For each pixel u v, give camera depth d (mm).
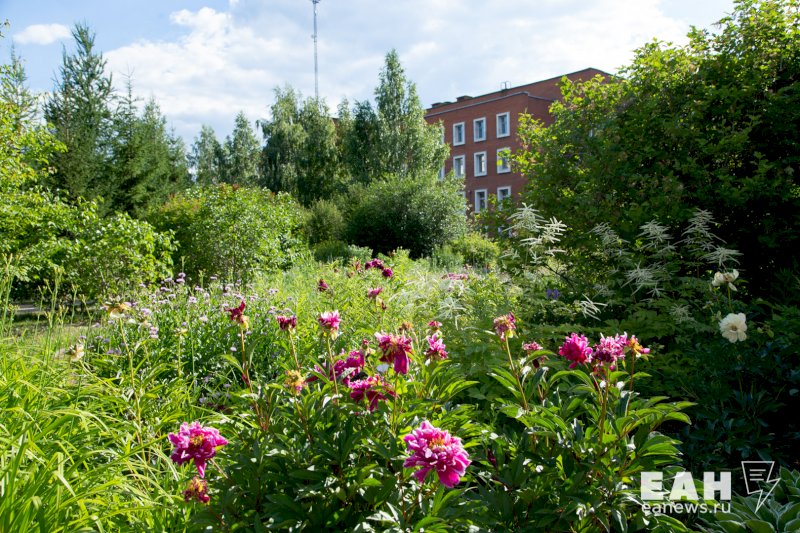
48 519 1881
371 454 2012
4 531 1784
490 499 2086
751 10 5559
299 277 8805
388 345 2080
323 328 2461
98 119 18594
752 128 5250
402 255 8727
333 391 2268
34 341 4059
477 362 3516
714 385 3117
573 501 1928
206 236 11961
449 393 2488
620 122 5852
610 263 5230
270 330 5047
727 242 5191
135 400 3322
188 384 4391
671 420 3453
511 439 2436
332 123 37781
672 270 4512
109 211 18172
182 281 6773
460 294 4773
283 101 38562
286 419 2236
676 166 5172
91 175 17516
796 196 4898
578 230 5691
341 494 1821
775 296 4707
